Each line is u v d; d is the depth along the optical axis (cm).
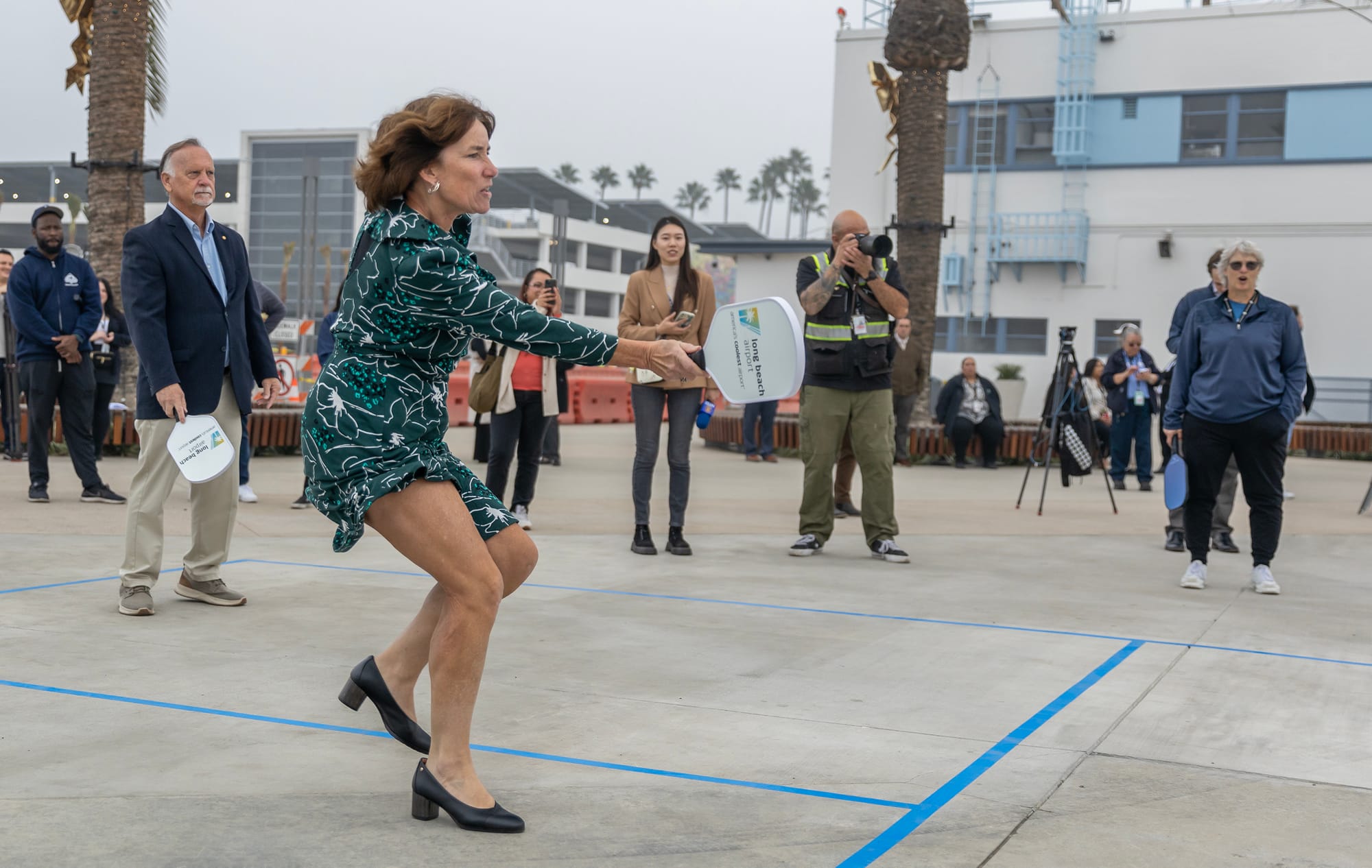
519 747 347
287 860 260
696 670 444
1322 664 475
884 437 723
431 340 279
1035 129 2525
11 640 460
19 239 6969
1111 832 288
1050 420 1023
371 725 367
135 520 512
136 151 1305
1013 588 640
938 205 1634
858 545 794
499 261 6656
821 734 367
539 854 268
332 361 287
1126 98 2462
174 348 504
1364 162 2328
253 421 1346
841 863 266
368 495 272
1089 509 1072
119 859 258
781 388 383
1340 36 2323
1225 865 270
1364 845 284
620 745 351
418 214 281
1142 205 2462
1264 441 635
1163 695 420
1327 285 2367
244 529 789
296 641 474
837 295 714
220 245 524
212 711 376
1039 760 345
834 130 2612
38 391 859
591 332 273
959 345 2609
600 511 948
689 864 264
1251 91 2388
